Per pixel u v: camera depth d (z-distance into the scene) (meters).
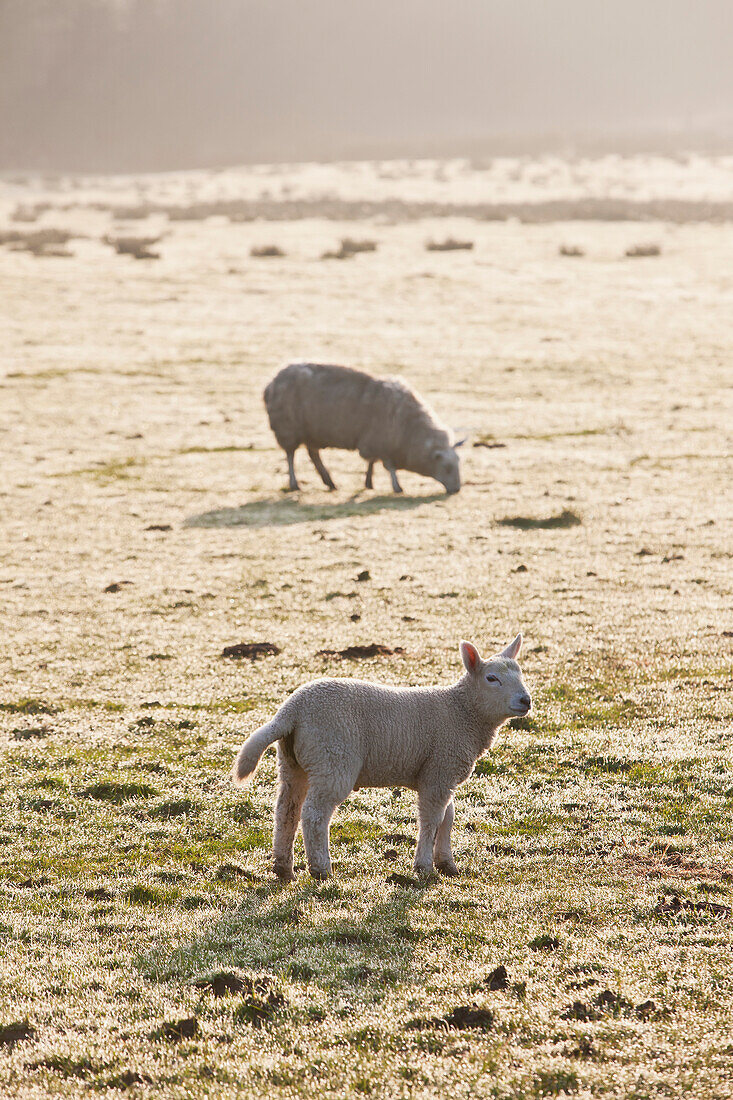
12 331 46.09
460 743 9.28
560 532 23.39
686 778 11.56
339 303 51.75
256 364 41.41
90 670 16.14
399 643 16.88
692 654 15.95
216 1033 6.77
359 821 10.87
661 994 7.07
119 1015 7.04
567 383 38.66
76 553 22.81
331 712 8.77
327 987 7.35
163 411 35.97
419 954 7.86
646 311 49.81
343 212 86.44
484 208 88.88
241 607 19.16
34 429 33.72
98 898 9.12
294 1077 6.26
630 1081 6.04
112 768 12.30
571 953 7.79
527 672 15.44
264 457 31.55
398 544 22.84
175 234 75.94
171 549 23.02
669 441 31.59
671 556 21.31
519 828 10.51
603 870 9.48
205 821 10.90
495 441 32.06
